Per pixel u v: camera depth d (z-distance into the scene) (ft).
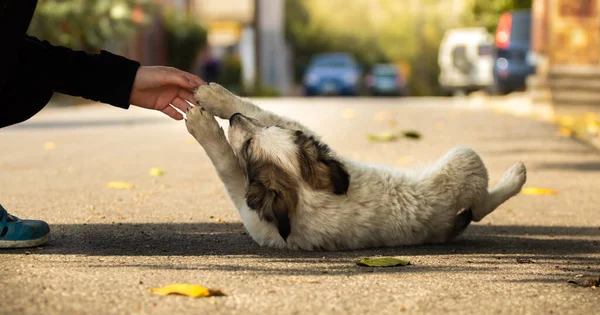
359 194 14.16
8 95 13.21
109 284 10.99
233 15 141.69
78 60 13.62
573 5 51.83
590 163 27.91
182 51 117.50
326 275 12.05
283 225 13.19
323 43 179.42
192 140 35.65
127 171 25.00
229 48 145.89
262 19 145.48
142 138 36.70
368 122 44.32
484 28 92.84
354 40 181.16
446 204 15.02
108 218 16.84
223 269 12.29
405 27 181.78
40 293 10.37
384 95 141.08
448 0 182.19
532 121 45.14
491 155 29.71
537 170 26.20
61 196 19.80
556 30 51.96
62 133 39.40
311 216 13.65
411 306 10.30
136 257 13.04
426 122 44.50
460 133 37.70
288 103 66.49
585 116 47.11
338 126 41.47
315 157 13.64
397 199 14.60
